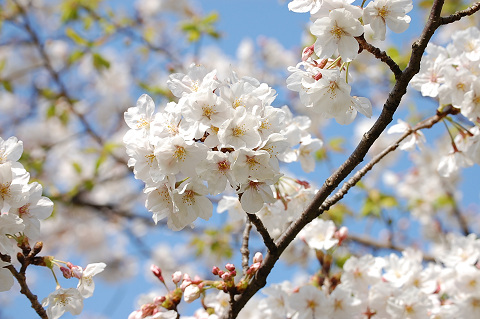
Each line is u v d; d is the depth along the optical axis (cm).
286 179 92
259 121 73
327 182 78
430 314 91
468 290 93
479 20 175
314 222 97
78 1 181
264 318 100
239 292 82
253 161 73
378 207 154
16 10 192
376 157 81
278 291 93
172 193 73
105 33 185
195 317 90
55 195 173
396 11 77
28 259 77
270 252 80
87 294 78
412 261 95
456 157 91
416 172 197
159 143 72
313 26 77
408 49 167
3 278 76
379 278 93
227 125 72
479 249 96
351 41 77
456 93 86
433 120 89
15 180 75
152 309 84
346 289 91
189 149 73
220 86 75
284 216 89
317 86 77
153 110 76
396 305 91
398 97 76
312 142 89
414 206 185
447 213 195
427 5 167
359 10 77
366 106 78
